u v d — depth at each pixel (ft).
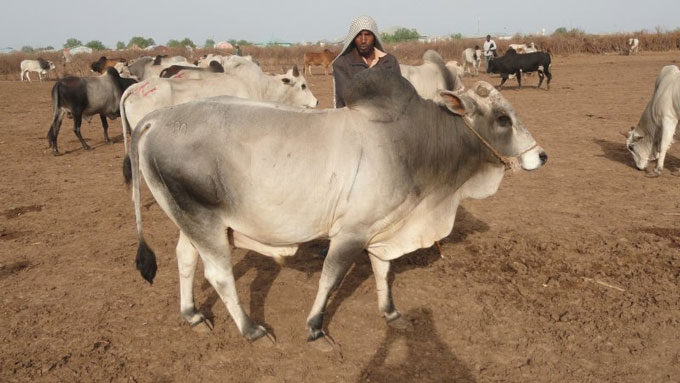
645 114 26.07
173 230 20.29
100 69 89.71
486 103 12.19
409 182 11.49
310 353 12.25
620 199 22.62
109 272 16.61
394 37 214.07
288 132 11.06
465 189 13.08
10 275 16.46
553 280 15.52
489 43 95.91
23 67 104.47
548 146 33.06
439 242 18.47
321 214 11.23
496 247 17.97
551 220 20.34
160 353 12.34
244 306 14.35
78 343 12.71
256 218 11.29
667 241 18.02
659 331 12.80
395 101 11.39
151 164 11.39
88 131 44.09
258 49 150.92
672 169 27.35
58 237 19.66
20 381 11.32
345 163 10.95
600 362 11.69
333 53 107.45
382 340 12.71
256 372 11.61
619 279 15.48
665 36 144.36
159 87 23.79
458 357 11.98
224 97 11.95
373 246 12.51
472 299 14.52
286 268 16.70
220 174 10.97
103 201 24.16
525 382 11.09
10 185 27.07
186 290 13.07
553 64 108.99
